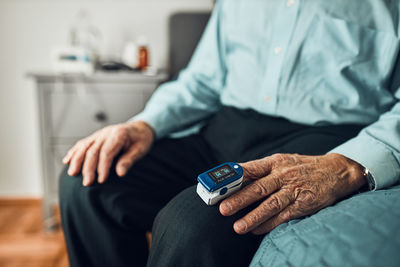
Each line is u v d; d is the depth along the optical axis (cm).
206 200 42
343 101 58
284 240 36
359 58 56
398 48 54
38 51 132
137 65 118
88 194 53
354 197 40
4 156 142
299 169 44
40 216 135
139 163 62
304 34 58
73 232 55
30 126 140
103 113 109
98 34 132
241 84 68
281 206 40
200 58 79
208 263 38
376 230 31
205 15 117
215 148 69
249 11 64
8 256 105
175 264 39
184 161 67
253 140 63
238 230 38
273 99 63
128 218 56
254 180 45
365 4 55
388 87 58
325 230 34
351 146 48
